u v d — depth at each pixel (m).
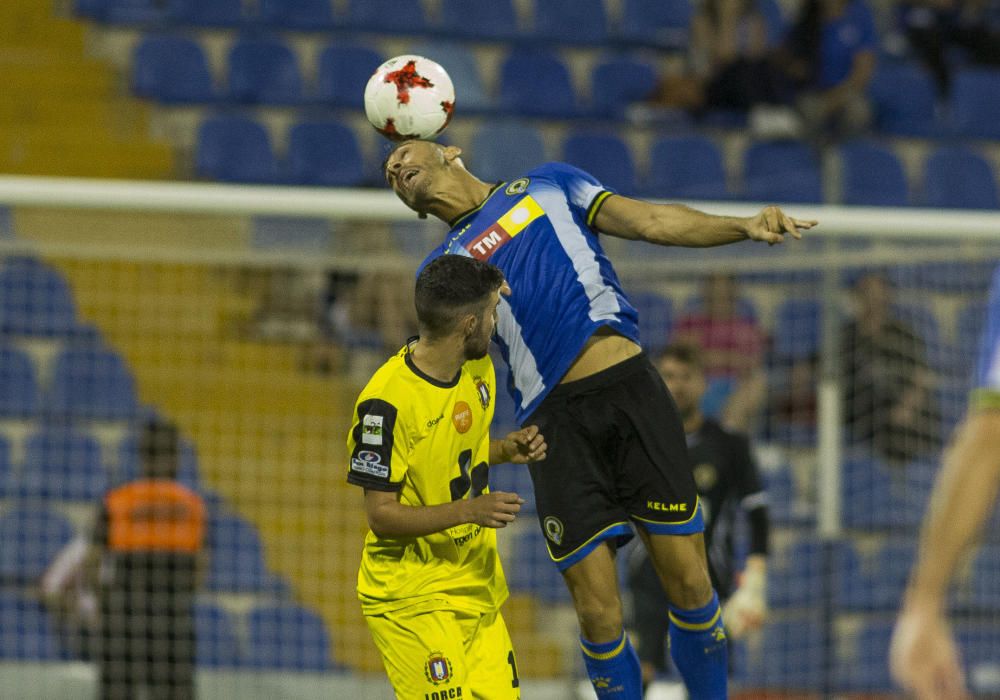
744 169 44.41
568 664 29.11
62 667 27.22
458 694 15.46
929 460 30.25
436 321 14.84
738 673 29.48
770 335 30.98
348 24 46.72
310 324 33.94
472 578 15.84
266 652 28.77
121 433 31.72
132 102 41.91
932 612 6.44
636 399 14.87
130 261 34.25
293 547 30.06
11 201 22.03
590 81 47.59
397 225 32.22
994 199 45.69
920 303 30.50
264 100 43.66
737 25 46.50
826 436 26.34
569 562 15.14
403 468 15.23
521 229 15.02
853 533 30.03
